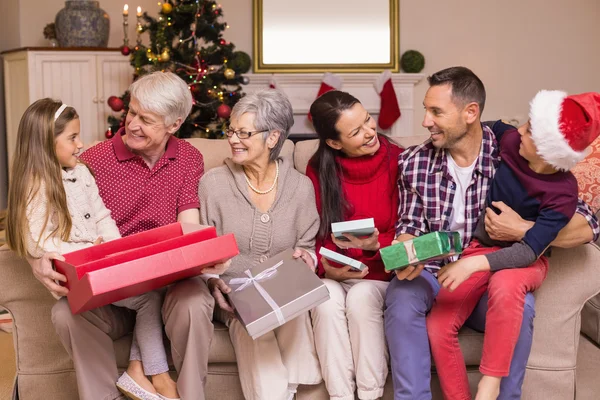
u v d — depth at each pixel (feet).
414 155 7.30
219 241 6.03
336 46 19.43
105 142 7.60
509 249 6.42
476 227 7.04
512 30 19.94
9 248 6.95
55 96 17.87
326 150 7.59
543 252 6.74
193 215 7.42
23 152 6.39
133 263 5.67
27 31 20.01
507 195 6.70
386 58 19.52
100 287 5.55
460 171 7.09
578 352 8.14
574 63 20.11
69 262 6.09
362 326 6.64
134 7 19.72
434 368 6.94
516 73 20.08
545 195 6.41
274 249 7.34
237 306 6.40
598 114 6.03
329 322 6.68
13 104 18.70
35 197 6.31
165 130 7.30
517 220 6.54
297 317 6.79
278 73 19.24
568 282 6.91
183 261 5.84
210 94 15.26
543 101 6.26
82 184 6.88
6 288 7.06
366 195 7.54
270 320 6.18
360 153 7.43
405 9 19.74
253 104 7.15
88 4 18.20
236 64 16.31
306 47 19.40
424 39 19.85
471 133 6.95
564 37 20.01
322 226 7.50
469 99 6.75
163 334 6.85
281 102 7.26
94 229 6.87
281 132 7.29
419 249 6.11
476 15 19.86
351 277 7.14
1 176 19.19
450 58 19.94
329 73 18.95
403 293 6.54
